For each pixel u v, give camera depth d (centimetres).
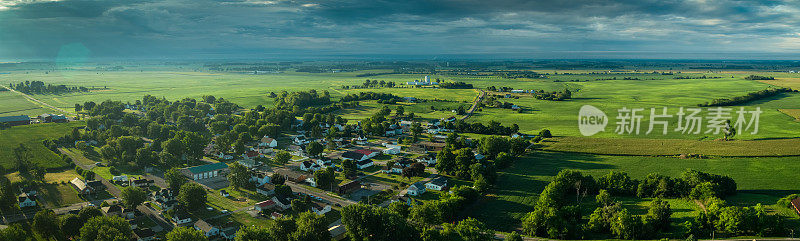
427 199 17975
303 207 16488
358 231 13688
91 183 19012
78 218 14212
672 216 15112
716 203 14238
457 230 13512
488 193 18438
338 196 18425
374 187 19600
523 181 19938
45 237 14112
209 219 15888
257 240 12762
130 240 13675
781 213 14838
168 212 16375
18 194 18150
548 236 14200
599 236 13962
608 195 16500
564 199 16850
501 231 14825
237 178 18938
